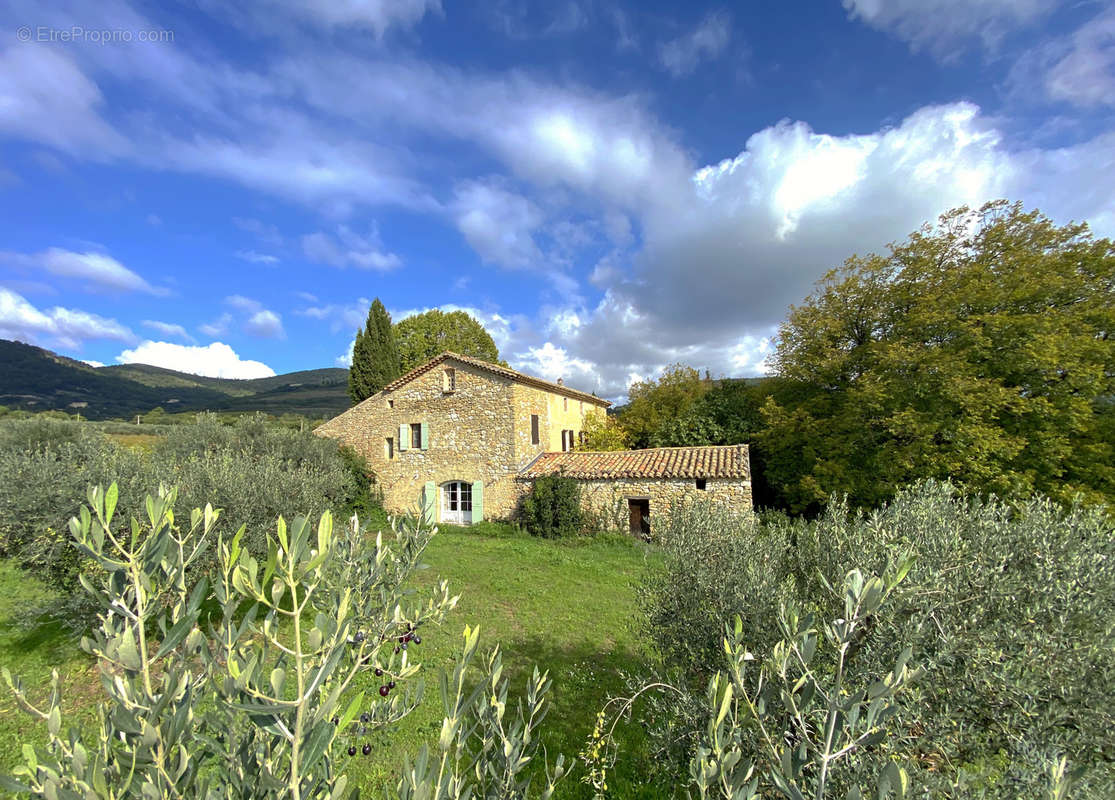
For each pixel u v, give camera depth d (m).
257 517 7.48
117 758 1.26
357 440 19.75
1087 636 2.57
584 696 5.89
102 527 1.45
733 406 20.03
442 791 1.41
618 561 12.31
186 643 1.59
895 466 12.48
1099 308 11.53
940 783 2.07
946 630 2.67
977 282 12.16
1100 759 2.29
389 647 6.41
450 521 17.47
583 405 24.83
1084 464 11.58
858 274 14.95
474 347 32.12
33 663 6.45
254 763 1.49
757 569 3.56
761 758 2.43
